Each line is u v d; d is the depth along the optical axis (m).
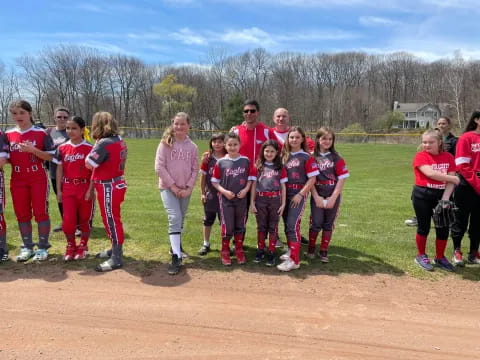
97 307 3.62
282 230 6.54
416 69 76.69
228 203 4.70
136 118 68.25
